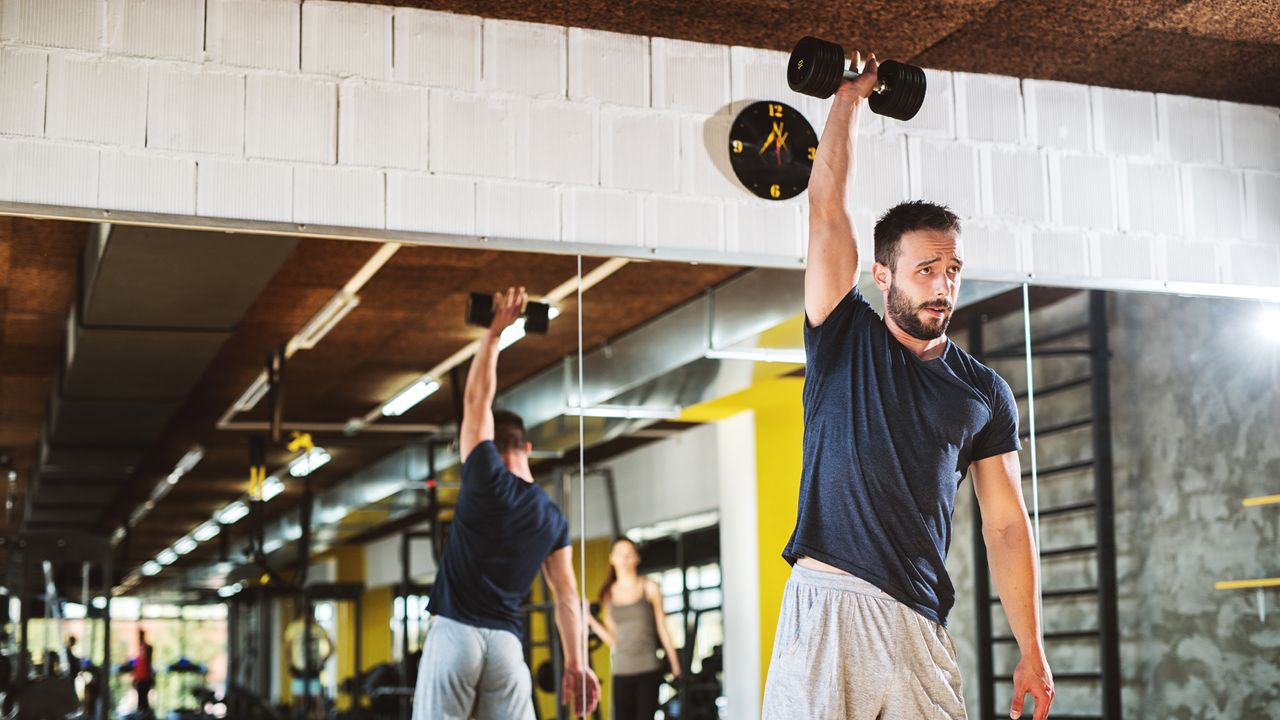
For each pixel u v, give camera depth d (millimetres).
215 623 3396
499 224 3545
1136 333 4227
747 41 3824
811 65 2676
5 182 3111
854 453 2443
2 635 3283
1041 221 4137
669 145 3750
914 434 2447
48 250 3234
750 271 3828
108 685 3326
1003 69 4098
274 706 3385
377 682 3443
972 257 4047
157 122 3250
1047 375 4133
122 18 3250
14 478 3330
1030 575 2615
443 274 3549
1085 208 4195
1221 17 3703
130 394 3381
